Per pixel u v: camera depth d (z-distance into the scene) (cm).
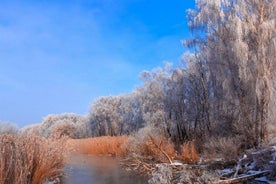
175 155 2234
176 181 1397
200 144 2420
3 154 1055
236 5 2078
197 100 2869
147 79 3556
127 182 1636
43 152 1326
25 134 1586
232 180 1337
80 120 7419
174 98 3152
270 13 1994
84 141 3872
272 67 1923
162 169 1445
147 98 3709
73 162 2566
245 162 1599
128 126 5350
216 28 2231
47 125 7356
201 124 2773
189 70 2995
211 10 2242
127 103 5447
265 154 1550
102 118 5994
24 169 1095
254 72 1938
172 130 3108
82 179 1725
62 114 8144
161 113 3167
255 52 1958
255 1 2031
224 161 1766
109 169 2131
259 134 1956
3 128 1895
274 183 1234
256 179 1342
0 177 964
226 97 2208
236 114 2127
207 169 1648
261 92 1922
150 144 2367
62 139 1947
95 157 3006
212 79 2528
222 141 1955
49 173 1380
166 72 3488
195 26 2425
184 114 3056
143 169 2039
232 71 2122
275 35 1906
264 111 1944
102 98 6147
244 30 1988
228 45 2122
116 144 3241
